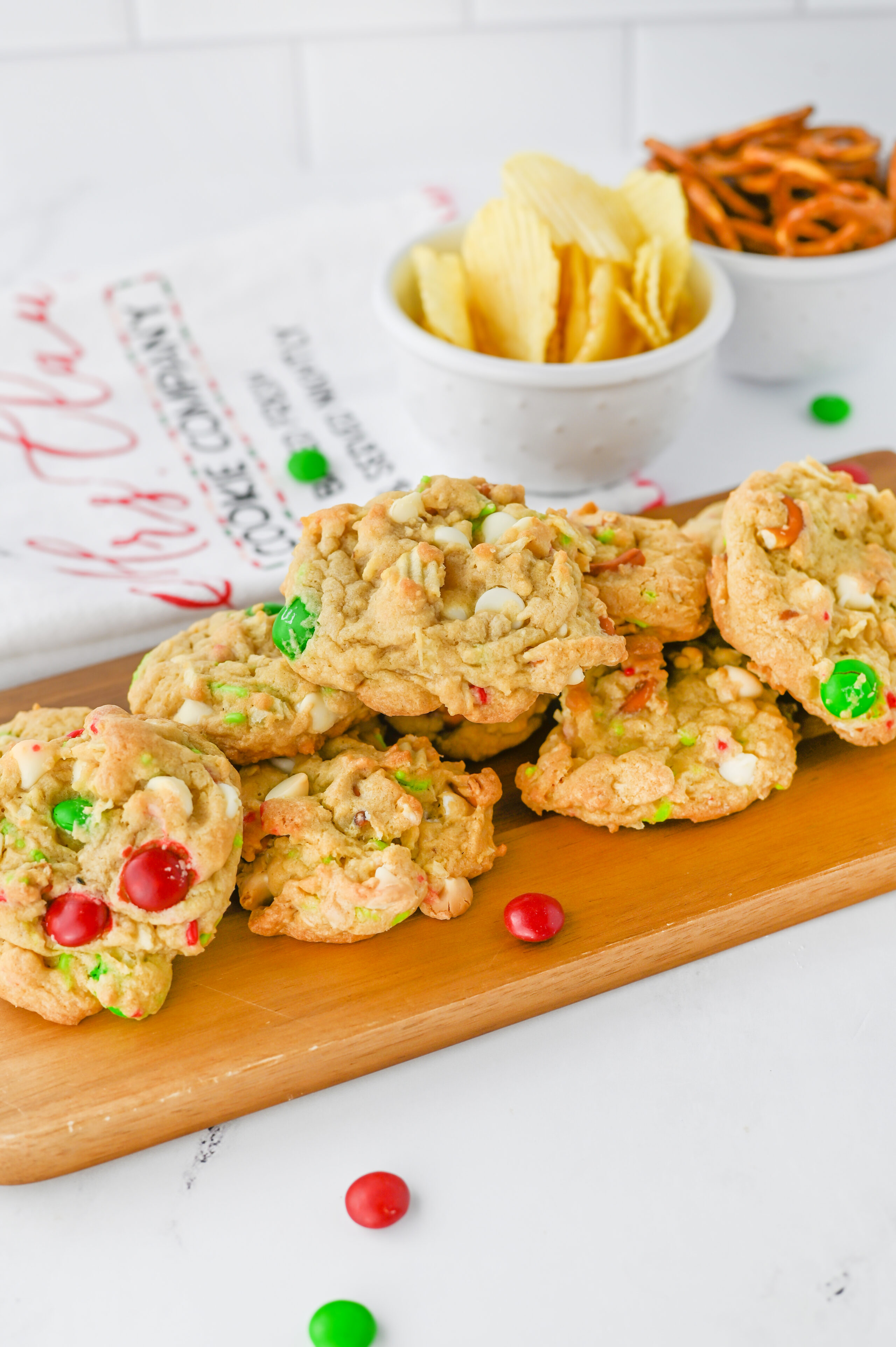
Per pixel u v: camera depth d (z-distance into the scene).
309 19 0.80
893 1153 0.41
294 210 0.79
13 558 0.55
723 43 0.82
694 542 0.48
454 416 0.55
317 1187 0.41
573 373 0.53
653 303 0.54
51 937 0.42
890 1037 0.43
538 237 0.53
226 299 0.67
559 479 0.57
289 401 0.63
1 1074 0.41
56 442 0.61
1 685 0.53
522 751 0.48
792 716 0.48
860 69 0.84
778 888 0.44
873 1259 0.40
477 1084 0.42
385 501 0.45
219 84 0.82
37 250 0.75
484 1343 0.39
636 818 0.45
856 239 0.59
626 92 0.85
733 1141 0.41
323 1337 0.38
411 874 0.43
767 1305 0.39
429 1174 0.41
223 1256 0.40
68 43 0.79
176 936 0.42
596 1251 0.40
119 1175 0.41
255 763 0.45
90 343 0.65
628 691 0.47
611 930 0.43
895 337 0.68
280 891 0.44
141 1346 0.39
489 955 0.43
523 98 0.85
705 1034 0.43
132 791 0.42
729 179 0.61
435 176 0.84
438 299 0.54
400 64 0.82
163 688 0.45
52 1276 0.40
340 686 0.44
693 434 0.62
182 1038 0.42
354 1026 0.42
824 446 0.61
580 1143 0.41
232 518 0.58
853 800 0.46
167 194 0.82
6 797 0.43
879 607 0.46
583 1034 0.43
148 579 0.54
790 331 0.60
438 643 0.43
